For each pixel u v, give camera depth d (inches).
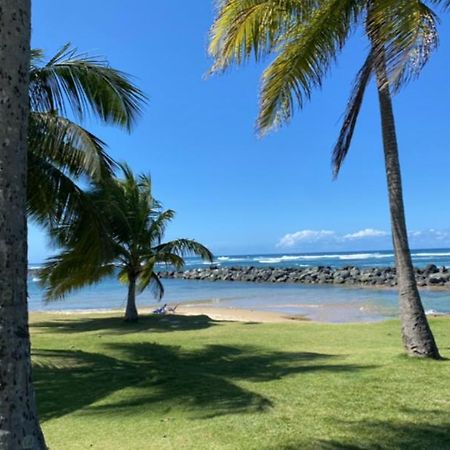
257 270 2119.8
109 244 397.4
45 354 385.1
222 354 391.5
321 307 974.4
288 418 209.9
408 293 323.9
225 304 1094.4
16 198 110.3
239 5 305.6
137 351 410.0
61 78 357.4
